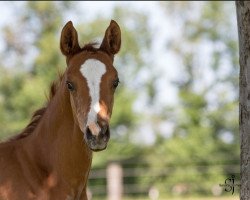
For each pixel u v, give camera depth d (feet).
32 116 18.25
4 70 79.36
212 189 62.64
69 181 16.96
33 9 90.22
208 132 70.95
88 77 16.14
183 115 74.13
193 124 73.56
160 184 64.39
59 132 17.06
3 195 16.80
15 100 70.90
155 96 91.09
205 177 63.87
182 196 61.46
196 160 65.51
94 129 15.52
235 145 70.49
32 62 81.20
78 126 16.67
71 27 17.15
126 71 88.22
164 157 67.62
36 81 72.79
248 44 17.95
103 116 15.71
